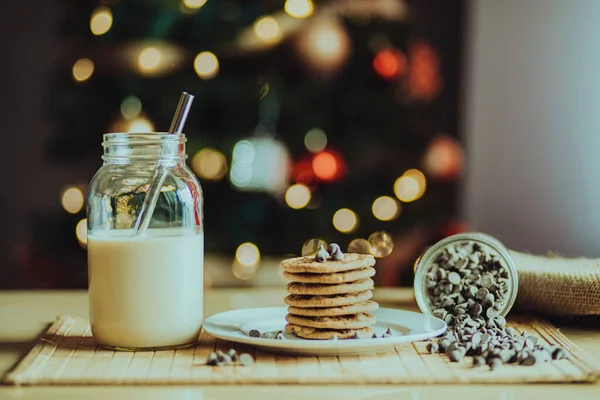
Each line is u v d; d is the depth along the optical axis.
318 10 2.94
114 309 1.31
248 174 2.96
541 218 3.71
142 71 2.81
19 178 4.24
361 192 3.03
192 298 1.35
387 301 1.86
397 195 3.06
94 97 2.84
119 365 1.23
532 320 1.63
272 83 2.85
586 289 1.55
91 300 1.35
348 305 1.31
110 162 1.38
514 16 3.71
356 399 1.08
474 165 3.81
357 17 2.94
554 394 1.11
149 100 2.83
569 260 1.84
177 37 2.83
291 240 2.99
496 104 3.76
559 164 3.66
